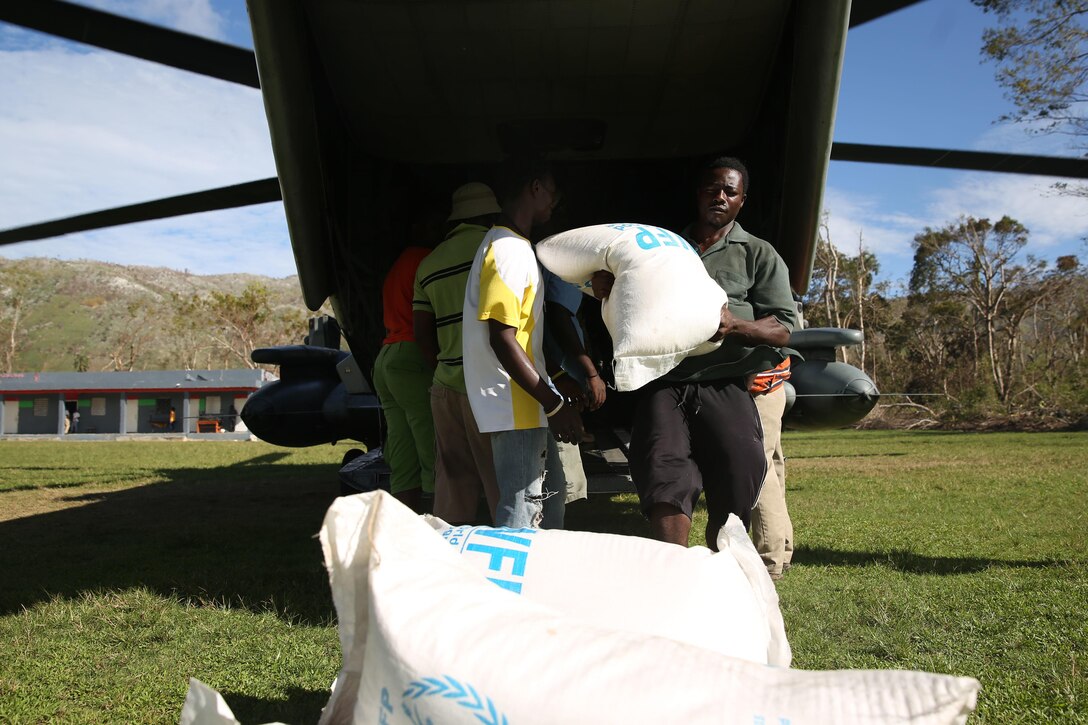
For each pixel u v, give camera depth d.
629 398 5.40
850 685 1.28
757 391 4.12
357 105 4.86
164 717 2.52
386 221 5.56
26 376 40.66
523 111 4.97
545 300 2.98
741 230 3.28
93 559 5.37
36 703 2.63
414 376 4.14
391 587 1.46
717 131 5.32
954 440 22.27
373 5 3.95
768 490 4.25
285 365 8.11
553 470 3.07
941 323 46.72
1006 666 2.89
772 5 3.99
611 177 6.10
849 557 5.06
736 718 1.25
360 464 6.27
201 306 71.06
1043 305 43.88
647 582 1.81
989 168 5.82
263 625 3.54
